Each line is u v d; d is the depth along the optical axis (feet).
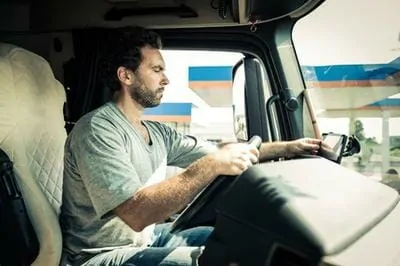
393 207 3.30
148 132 6.57
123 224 5.62
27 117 5.73
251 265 2.72
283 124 7.36
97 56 7.47
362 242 2.75
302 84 7.52
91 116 5.70
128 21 7.39
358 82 10.47
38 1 7.50
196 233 6.21
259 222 2.76
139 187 5.16
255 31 7.43
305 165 3.57
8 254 5.17
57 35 7.54
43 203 5.52
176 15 7.30
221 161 4.49
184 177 4.87
